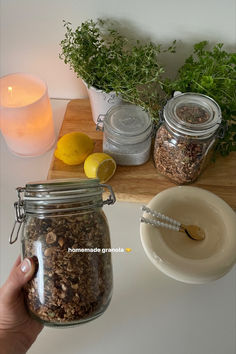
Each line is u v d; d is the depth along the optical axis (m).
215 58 0.63
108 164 0.66
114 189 0.68
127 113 0.66
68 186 0.44
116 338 0.57
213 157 0.71
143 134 0.63
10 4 0.62
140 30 0.65
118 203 0.71
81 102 0.81
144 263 0.64
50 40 0.69
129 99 0.66
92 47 0.63
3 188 0.73
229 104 0.63
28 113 0.65
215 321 0.59
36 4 0.62
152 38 0.66
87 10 0.62
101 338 0.58
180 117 0.58
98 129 0.73
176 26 0.64
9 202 0.71
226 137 0.67
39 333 0.58
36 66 0.76
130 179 0.69
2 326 0.55
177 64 0.71
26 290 0.47
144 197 0.68
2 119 0.66
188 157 0.61
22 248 0.48
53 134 0.78
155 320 0.59
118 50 0.65
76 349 0.57
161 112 0.62
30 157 0.77
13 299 0.52
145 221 0.56
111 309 0.60
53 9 0.62
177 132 0.58
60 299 0.44
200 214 0.61
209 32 0.64
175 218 0.61
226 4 0.59
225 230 0.58
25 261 0.45
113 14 0.62
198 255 0.57
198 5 0.59
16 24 0.66
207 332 0.58
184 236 0.61
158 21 0.63
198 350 0.56
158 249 0.54
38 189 0.44
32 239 0.46
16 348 0.56
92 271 0.46
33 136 0.71
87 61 0.64
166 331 0.58
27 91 0.73
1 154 0.78
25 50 0.72
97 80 0.65
